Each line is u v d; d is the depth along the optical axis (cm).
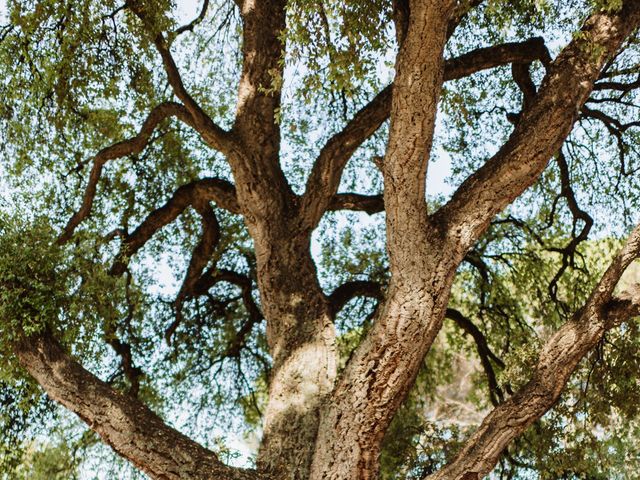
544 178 1444
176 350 1459
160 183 1403
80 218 1179
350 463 845
